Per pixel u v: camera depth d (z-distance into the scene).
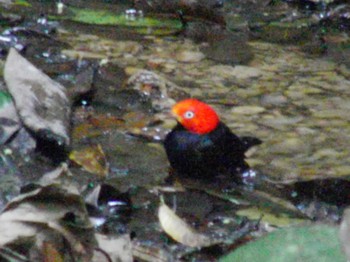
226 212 8.88
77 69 11.88
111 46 13.24
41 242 6.96
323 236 6.34
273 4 16.03
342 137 11.03
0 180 8.57
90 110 10.84
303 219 8.87
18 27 13.27
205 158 9.62
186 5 14.54
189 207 8.93
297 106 11.86
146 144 10.25
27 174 8.80
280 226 8.61
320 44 14.56
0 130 9.33
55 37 13.27
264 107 11.73
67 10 14.48
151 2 14.62
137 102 11.27
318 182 9.50
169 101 11.41
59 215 7.13
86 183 8.87
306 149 10.58
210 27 14.40
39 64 11.98
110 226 8.20
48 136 9.41
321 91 12.49
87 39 13.38
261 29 14.95
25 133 9.41
